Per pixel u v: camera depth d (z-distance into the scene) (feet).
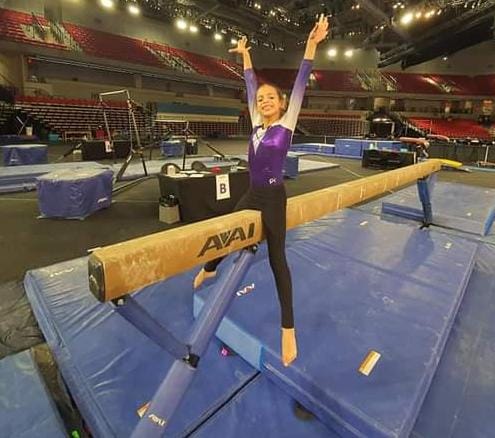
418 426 5.30
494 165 39.17
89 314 7.72
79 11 55.01
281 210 5.33
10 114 47.01
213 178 16.38
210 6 51.72
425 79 77.41
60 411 5.76
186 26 57.82
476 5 44.01
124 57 56.70
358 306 7.41
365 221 14.71
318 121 78.23
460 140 46.91
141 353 6.57
